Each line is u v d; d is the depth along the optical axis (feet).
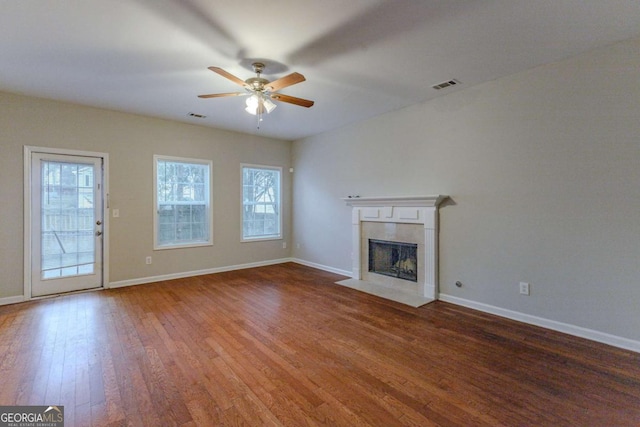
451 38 8.07
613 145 8.37
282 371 7.23
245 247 18.95
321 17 7.17
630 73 8.07
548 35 7.89
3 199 11.96
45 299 12.52
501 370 7.28
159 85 11.22
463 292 11.85
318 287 14.53
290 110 14.23
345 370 7.29
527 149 9.99
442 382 6.81
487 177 11.02
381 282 14.94
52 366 7.38
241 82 9.02
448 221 12.28
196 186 17.11
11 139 12.05
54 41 8.18
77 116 13.41
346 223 17.10
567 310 9.29
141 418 5.62
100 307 11.59
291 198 21.16
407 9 6.86
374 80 10.77
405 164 13.83
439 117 12.48
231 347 8.42
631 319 8.19
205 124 16.69
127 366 7.40
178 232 16.52
